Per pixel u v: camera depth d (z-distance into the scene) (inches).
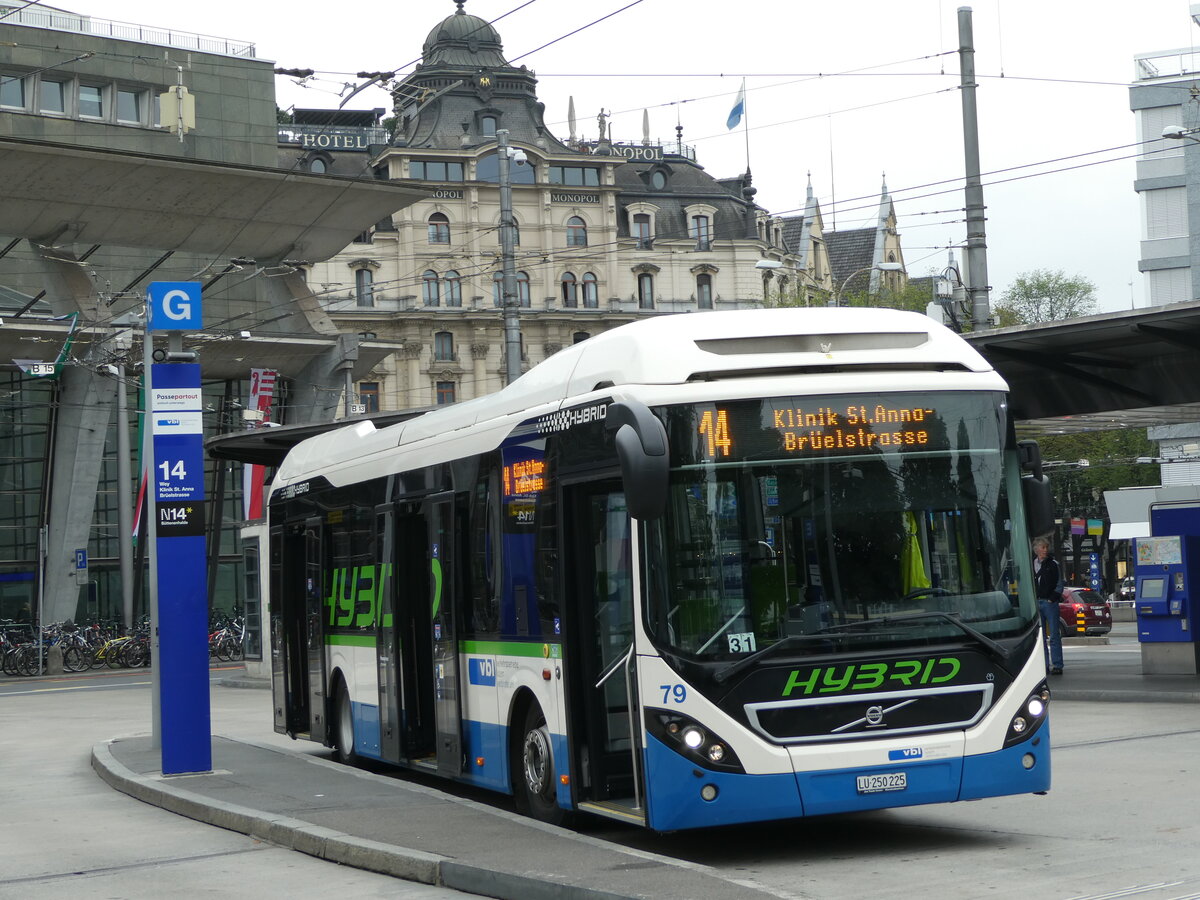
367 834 390.6
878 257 4365.2
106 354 1632.6
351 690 559.5
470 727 446.3
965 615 341.1
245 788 506.0
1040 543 870.4
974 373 357.1
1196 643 796.0
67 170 1546.5
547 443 391.5
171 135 2231.8
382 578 521.3
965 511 345.4
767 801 326.0
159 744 663.8
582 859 333.4
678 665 330.3
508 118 3302.2
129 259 2246.6
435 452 477.1
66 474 1854.1
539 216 3287.4
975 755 336.5
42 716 1022.4
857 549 337.7
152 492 552.7
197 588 558.6
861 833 380.2
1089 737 572.7
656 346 349.1
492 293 3265.3
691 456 336.5
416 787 488.4
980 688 339.6
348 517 566.3
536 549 397.7
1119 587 2460.6
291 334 1926.7
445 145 3230.8
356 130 3309.5
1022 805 413.1
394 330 3206.2
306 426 928.3
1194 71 2518.5
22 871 395.9
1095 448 2721.5
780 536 335.3
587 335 3334.2
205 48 2283.5
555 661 384.2
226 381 2101.4
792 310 361.4
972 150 927.0
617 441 318.7
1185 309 658.2
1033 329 719.1
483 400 454.3
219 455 1027.9
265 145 2326.5
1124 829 363.6
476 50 3324.3
